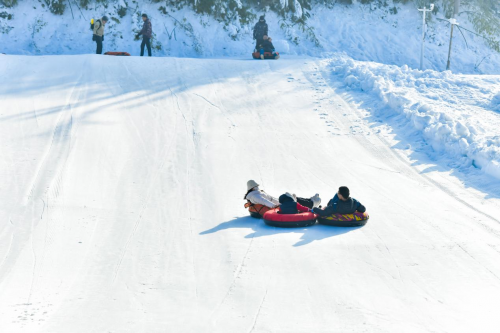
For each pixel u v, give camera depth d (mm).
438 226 12812
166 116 21859
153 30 38906
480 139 18641
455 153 18562
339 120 22578
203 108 23031
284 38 41156
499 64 42250
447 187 16047
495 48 44031
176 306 8789
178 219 13180
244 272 10102
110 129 20078
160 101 23484
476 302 8938
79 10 38281
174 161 17578
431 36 43688
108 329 8031
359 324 8156
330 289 9375
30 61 27391
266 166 17484
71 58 28156
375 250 11227
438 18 45562
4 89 23562
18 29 36094
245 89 25844
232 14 41500
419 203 14562
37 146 18109
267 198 13359
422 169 17750
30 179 15469
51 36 36531
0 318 8328
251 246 11430
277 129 21266
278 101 24500
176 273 10109
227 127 21141
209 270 10234
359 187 15828
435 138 19484
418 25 44625
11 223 12539
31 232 12062
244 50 39281
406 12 45625
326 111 23562
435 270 10242
